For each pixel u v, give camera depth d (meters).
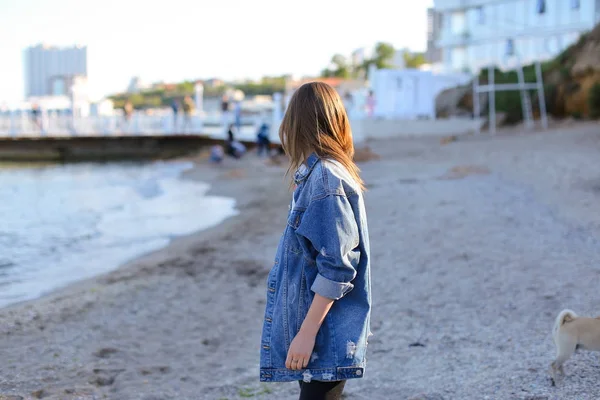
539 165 16.23
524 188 13.38
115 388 5.12
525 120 28.53
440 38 43.03
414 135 31.33
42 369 5.50
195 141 39.12
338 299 2.63
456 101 33.94
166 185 22.27
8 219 15.41
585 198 11.52
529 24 36.75
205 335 6.53
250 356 5.86
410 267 8.35
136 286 8.48
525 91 27.72
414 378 4.88
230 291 8.14
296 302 2.66
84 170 29.50
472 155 20.62
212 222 14.09
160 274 9.14
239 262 9.63
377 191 15.17
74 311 7.39
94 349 6.08
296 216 2.65
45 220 15.19
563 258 7.88
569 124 25.28
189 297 7.92
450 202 12.70
